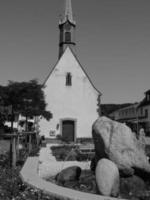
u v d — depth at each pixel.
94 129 11.33
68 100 39.00
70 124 38.81
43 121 37.91
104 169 9.24
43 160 17.50
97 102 39.34
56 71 39.25
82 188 10.02
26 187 8.62
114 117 75.81
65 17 42.81
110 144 10.70
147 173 10.69
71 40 42.12
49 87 38.88
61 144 32.28
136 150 10.80
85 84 39.44
